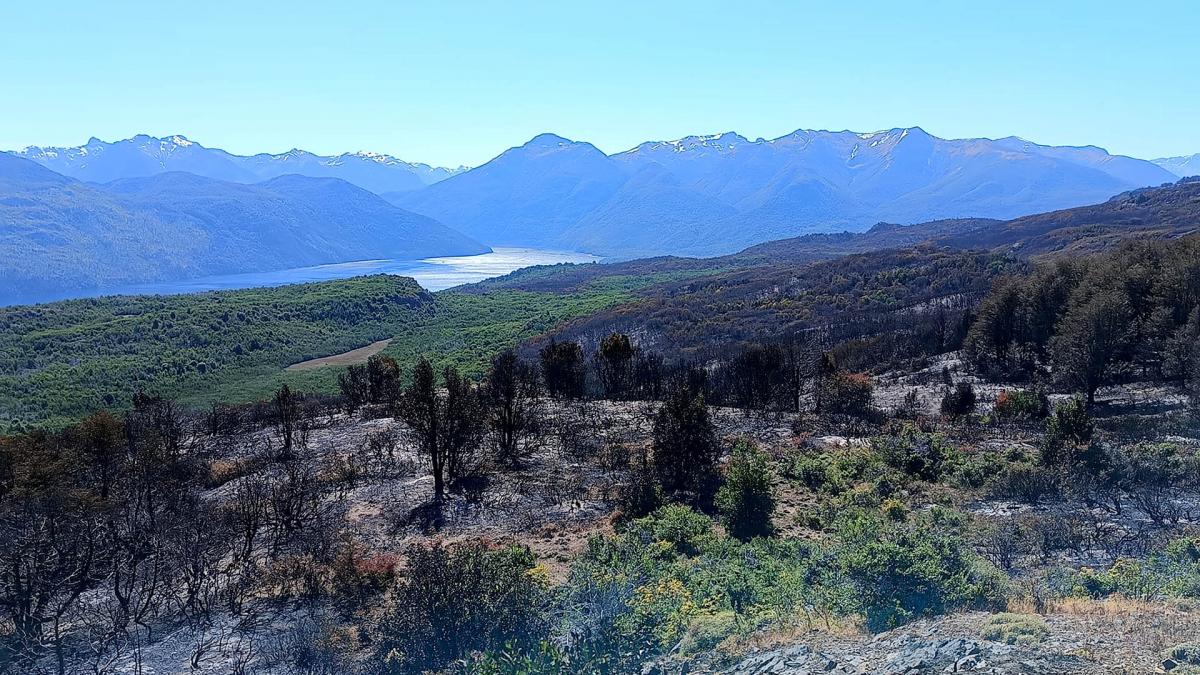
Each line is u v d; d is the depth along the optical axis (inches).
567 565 857.5
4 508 897.5
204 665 622.2
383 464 1357.0
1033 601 484.1
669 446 1181.1
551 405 1899.6
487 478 1258.0
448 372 1318.9
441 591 558.3
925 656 377.7
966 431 1568.7
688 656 473.4
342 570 815.1
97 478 1235.2
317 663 608.7
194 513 957.2
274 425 1876.2
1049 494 1010.7
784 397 1950.1
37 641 654.5
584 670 448.8
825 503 1064.8
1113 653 353.7
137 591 759.7
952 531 812.0
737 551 816.3
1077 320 1857.8
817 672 390.9
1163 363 1861.5
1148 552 689.6
